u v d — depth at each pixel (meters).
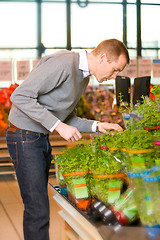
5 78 5.95
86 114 4.28
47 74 1.75
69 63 1.79
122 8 8.87
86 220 1.36
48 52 8.55
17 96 1.75
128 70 7.50
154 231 1.16
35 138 1.85
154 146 1.19
